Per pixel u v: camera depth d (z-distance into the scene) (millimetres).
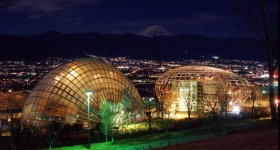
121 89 74188
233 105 79312
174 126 60406
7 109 74875
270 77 37031
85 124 65750
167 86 88438
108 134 52438
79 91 69375
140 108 74562
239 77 90312
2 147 46406
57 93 68812
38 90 71125
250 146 21203
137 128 62250
